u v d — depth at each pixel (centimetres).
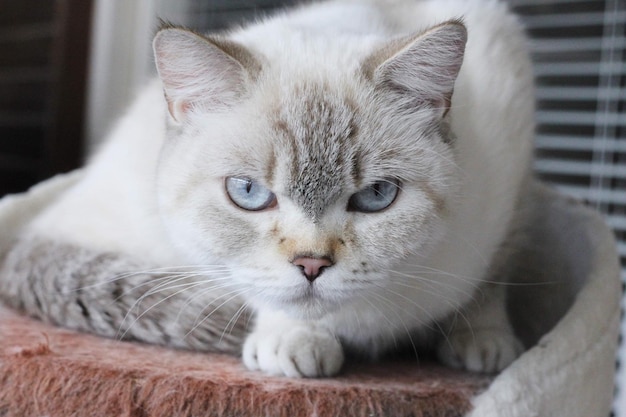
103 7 86
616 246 52
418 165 41
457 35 40
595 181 75
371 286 40
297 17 51
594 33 75
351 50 43
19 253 52
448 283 44
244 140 40
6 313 50
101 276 47
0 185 90
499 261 49
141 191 49
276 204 40
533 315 54
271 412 39
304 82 41
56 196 60
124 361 43
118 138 56
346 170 40
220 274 42
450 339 47
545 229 56
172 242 44
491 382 43
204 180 41
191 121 42
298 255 39
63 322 48
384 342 46
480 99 48
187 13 89
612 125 73
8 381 42
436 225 42
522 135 50
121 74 88
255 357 43
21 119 90
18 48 89
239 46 42
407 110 41
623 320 67
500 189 47
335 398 40
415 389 42
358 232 40
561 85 77
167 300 46
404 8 53
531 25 76
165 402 40
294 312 41
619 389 66
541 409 42
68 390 41
